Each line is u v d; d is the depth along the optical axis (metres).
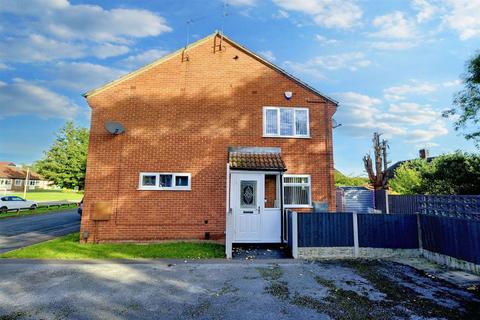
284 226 10.30
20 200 26.72
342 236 8.78
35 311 4.71
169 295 5.50
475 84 18.50
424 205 10.34
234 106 11.83
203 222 10.97
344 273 7.04
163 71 11.82
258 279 6.53
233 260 8.16
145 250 9.15
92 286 5.95
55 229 15.21
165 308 4.88
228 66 12.08
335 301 5.23
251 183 10.60
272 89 12.09
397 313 4.72
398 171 29.09
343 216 8.88
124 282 6.24
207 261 8.02
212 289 5.85
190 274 6.86
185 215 10.95
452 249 7.64
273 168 10.29
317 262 8.10
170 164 11.25
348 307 4.96
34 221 19.20
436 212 9.79
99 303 5.07
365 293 5.65
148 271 7.07
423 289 5.90
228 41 12.21
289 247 9.48
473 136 18.92
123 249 9.27
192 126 11.56
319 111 12.16
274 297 5.42
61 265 7.45
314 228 8.73
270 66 12.20
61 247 9.51
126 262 7.79
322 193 11.54
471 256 7.06
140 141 11.29
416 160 28.88
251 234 10.25
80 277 6.53
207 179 11.25
